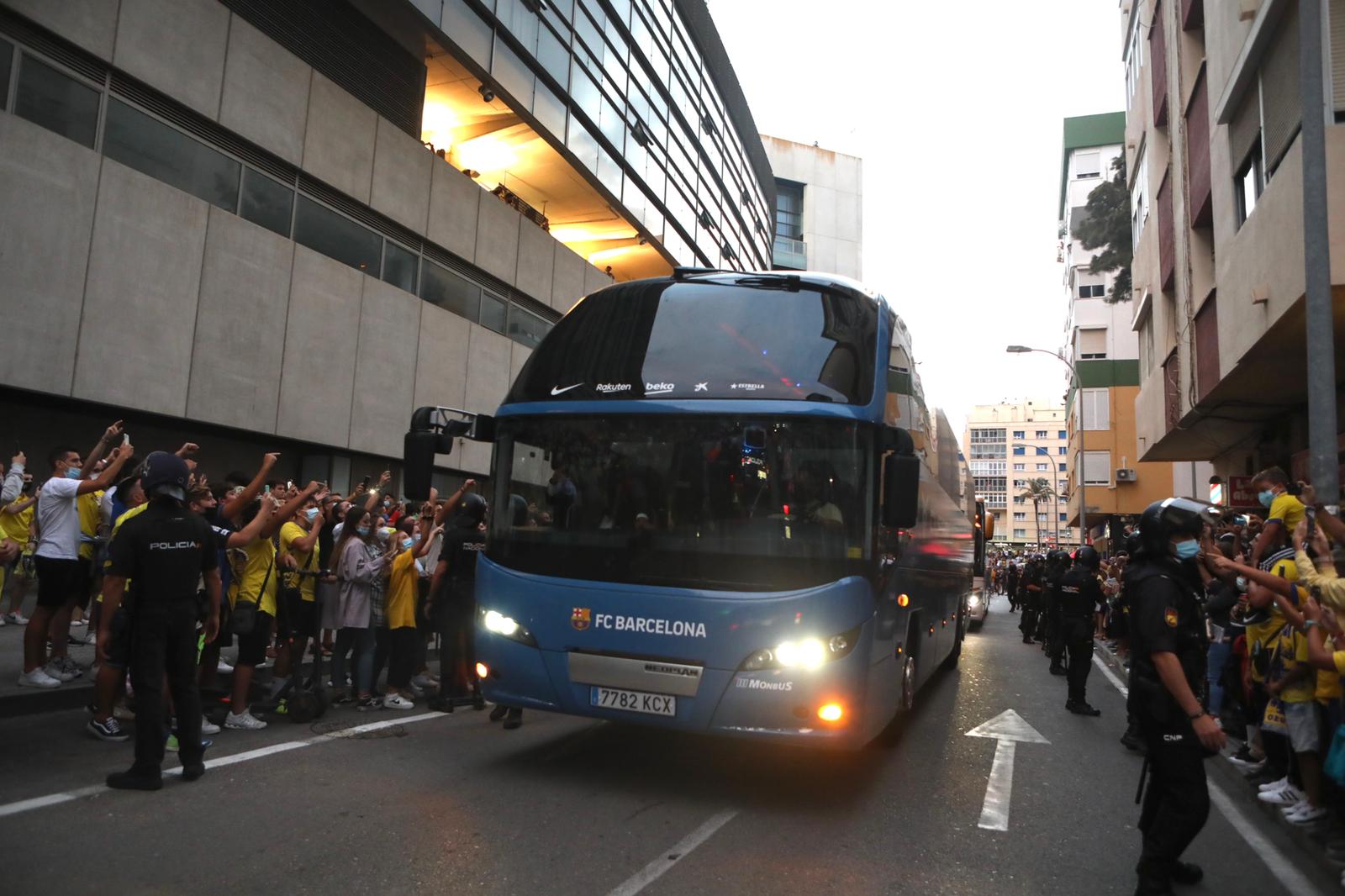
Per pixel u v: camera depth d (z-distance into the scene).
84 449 12.55
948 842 4.84
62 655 7.43
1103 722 8.92
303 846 4.26
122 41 12.50
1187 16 16.70
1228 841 5.19
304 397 15.70
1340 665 4.40
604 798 5.35
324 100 16.19
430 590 7.98
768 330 5.86
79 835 4.23
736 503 5.36
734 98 39.75
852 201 68.25
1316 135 8.11
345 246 16.98
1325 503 7.29
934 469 9.37
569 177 24.27
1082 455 31.80
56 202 11.55
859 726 5.26
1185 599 4.01
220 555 6.67
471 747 6.47
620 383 5.81
